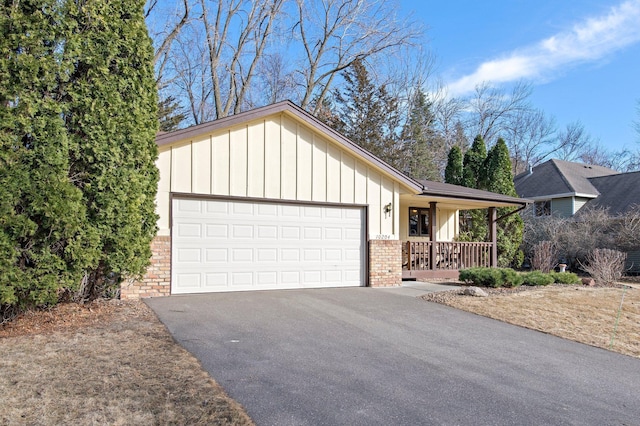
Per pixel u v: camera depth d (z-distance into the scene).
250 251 9.96
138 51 7.29
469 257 15.57
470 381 4.79
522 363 5.58
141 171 7.46
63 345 5.34
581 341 6.83
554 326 7.66
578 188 23.81
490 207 16.34
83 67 6.63
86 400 3.79
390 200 11.95
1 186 5.57
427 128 34.19
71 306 7.14
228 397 4.00
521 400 4.31
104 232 6.76
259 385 4.35
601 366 5.64
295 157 10.55
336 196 11.09
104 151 6.70
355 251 11.41
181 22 21.20
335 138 10.88
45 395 3.87
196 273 9.34
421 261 14.45
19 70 5.82
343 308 8.35
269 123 10.22
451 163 22.23
